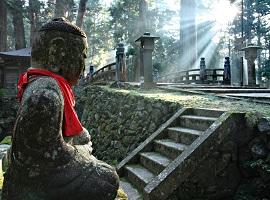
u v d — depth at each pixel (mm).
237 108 5375
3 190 1805
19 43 28297
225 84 13273
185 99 6801
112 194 1862
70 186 1758
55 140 1719
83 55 1945
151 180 4289
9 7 26719
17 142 1708
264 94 7680
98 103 11641
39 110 1663
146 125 7051
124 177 5453
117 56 11828
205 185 4309
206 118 5086
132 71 20125
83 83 18594
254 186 4289
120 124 8562
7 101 20984
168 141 5484
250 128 4402
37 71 1850
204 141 4316
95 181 1812
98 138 10562
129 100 8328
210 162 4336
